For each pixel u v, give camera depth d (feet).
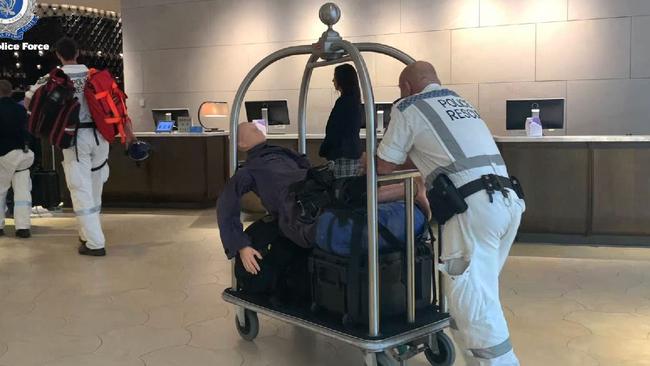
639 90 24.56
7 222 22.04
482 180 6.99
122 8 33.37
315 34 29.50
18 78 40.04
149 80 33.12
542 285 12.96
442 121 7.18
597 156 16.62
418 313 8.47
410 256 8.00
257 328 9.83
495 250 7.13
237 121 9.86
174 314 11.35
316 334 10.25
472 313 6.98
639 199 16.46
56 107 15.03
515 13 25.91
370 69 28.35
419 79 7.68
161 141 24.26
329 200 8.40
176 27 32.24
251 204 21.66
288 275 9.34
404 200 8.48
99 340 10.03
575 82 25.35
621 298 11.98
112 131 15.67
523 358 9.00
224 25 31.19
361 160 11.95
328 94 29.25
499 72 26.35
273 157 9.34
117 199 25.02
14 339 10.12
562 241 17.17
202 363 9.04
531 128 18.26
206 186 24.13
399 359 8.36
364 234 7.91
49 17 39.27
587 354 9.14
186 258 15.96
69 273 14.51
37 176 22.40
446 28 26.99
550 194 17.04
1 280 13.91
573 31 25.20
